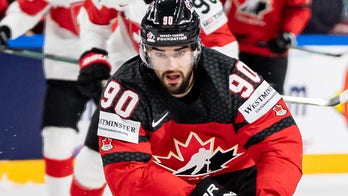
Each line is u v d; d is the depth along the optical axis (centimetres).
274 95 771
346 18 1478
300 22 1345
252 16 1351
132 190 745
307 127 1410
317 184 1345
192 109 764
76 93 1233
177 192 734
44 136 1240
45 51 1238
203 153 800
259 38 1362
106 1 1015
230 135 787
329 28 1473
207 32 977
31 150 1355
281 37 1334
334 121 1415
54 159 1234
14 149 1349
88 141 1066
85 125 1346
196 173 825
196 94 759
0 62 1334
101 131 768
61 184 1242
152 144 785
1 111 1343
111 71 1072
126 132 759
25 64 1343
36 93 1351
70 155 1243
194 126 778
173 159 802
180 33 723
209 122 774
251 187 830
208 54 764
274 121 766
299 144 766
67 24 1221
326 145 1416
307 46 1413
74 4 1203
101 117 769
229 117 767
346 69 1414
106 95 769
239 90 759
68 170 1244
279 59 1370
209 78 757
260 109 762
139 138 761
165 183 738
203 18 973
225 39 986
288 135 765
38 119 1356
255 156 774
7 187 1303
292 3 1338
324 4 1459
